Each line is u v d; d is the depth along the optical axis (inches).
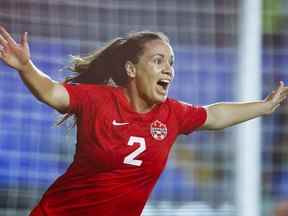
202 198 1327.5
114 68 698.8
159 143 668.1
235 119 714.8
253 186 1219.2
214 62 1344.7
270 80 1379.2
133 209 685.3
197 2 1338.6
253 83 1232.8
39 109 1314.0
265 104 724.0
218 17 1337.4
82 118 661.9
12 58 614.2
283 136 1381.6
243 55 1237.7
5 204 1293.1
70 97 652.7
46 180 1309.1
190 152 1333.7
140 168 667.4
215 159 1337.4
